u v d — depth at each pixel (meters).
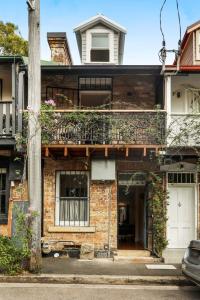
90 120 13.17
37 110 11.18
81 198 14.39
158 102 14.72
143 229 15.20
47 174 14.35
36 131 11.11
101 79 15.20
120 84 15.16
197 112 13.83
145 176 14.74
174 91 14.82
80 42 18.06
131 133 13.20
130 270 11.62
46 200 14.23
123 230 17.22
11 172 13.85
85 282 10.55
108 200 14.16
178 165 14.09
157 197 13.98
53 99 14.94
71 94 15.05
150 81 15.15
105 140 13.15
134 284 10.51
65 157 14.34
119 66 13.90
